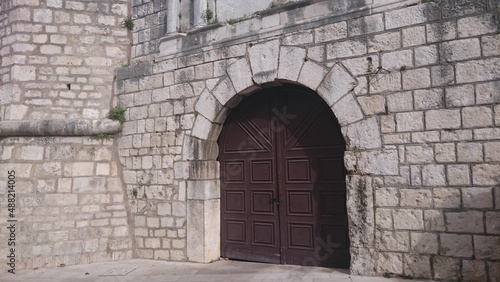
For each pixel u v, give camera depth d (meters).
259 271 5.61
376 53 5.07
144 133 6.96
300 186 5.88
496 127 4.41
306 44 5.53
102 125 7.05
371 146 5.03
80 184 6.90
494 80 4.45
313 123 5.85
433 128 4.71
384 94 5.00
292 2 5.70
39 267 6.49
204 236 6.23
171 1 6.91
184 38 6.68
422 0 4.86
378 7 5.09
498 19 4.46
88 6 7.46
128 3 7.61
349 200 5.12
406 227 4.79
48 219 6.66
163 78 6.84
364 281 4.76
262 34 5.89
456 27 4.66
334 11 5.39
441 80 4.70
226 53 6.21
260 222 6.20
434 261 4.62
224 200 6.56
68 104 7.21
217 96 6.25
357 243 5.05
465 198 4.50
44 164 6.79
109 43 7.50
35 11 7.21
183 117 6.57
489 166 4.41
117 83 7.40
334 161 5.64
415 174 4.78
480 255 4.39
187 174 6.45
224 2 6.51
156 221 6.70
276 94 6.18
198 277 5.46
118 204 7.05
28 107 7.02
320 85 5.39
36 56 7.14
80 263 6.67
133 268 6.14
